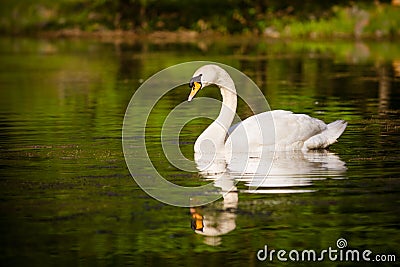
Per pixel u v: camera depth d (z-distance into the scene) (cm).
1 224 1102
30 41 4912
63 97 2494
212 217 1133
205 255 1007
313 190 1255
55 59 3847
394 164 1425
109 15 5312
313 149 1569
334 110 2122
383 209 1161
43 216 1136
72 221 1116
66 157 1502
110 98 2450
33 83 2917
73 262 978
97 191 1257
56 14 5406
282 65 3397
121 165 1434
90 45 4581
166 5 5272
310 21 4962
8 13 5453
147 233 1073
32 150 1576
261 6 5181
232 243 1046
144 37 5041
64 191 1255
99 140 1684
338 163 1441
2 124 1933
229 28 5056
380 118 1967
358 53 3972
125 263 980
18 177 1343
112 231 1079
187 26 5131
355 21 4925
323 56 3822
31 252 1009
